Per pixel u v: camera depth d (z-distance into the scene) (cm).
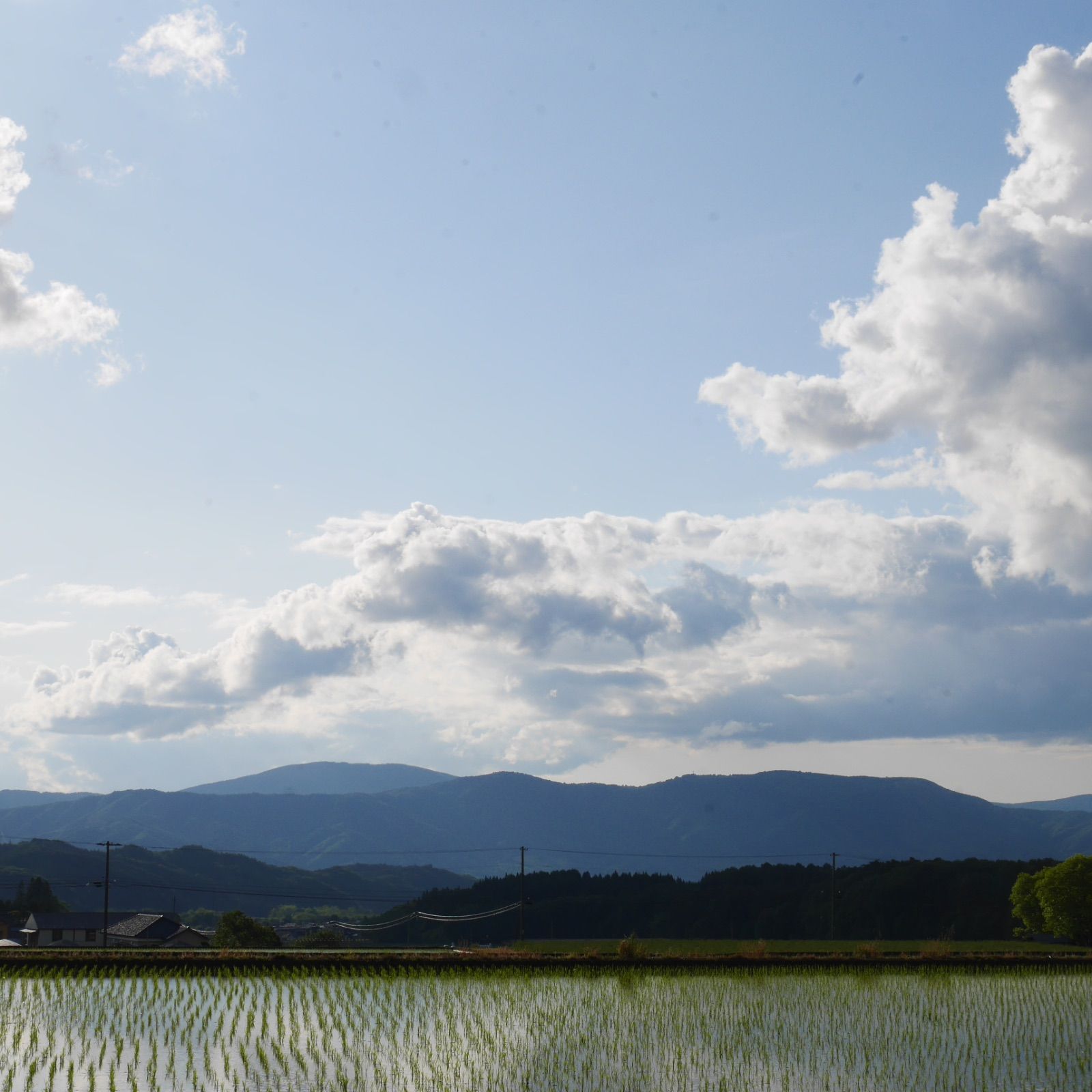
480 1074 2809
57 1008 3828
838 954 6366
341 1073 2794
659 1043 3259
